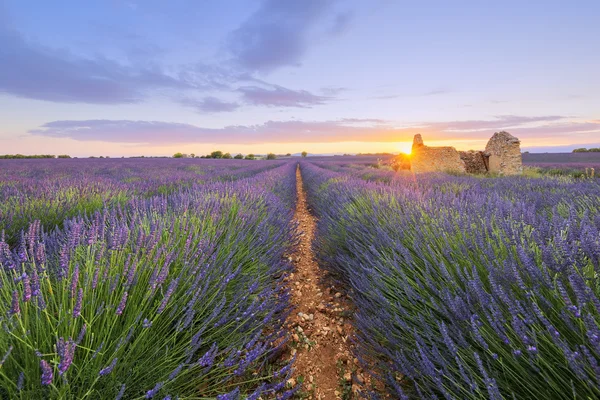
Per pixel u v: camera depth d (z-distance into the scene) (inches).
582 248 62.1
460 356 51.3
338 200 245.9
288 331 99.5
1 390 41.4
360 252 125.0
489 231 94.6
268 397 71.3
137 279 63.1
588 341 45.1
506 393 48.8
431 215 125.2
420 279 83.9
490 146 730.8
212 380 66.3
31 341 45.3
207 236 106.2
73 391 45.9
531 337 47.6
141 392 51.3
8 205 151.9
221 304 69.7
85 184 261.7
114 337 54.9
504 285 63.1
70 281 55.6
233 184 284.2
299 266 167.5
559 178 392.8
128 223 130.4
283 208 251.4
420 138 757.9
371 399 64.9
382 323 77.6
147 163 1017.5
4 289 55.7
